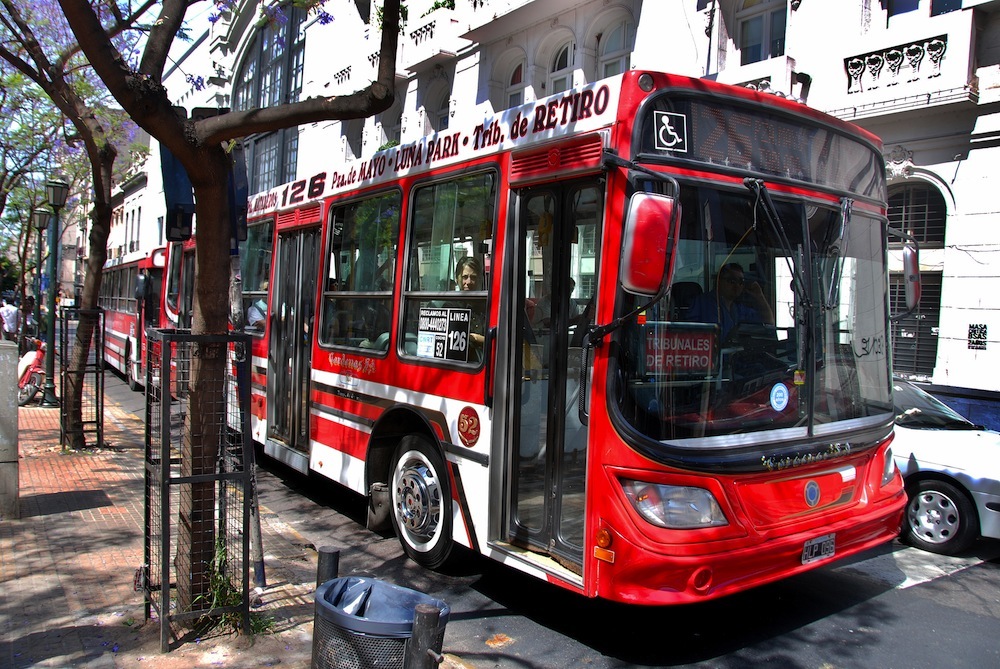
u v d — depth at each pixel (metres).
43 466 8.62
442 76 18.81
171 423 4.47
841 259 4.95
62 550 5.75
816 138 4.86
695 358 4.18
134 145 19.16
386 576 5.70
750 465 4.14
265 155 28.14
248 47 28.97
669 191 4.12
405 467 5.99
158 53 4.39
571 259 4.48
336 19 22.41
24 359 14.27
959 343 10.45
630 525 3.92
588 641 4.64
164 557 4.09
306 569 5.58
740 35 12.89
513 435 4.88
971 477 6.34
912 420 7.15
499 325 4.91
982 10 10.12
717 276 4.29
